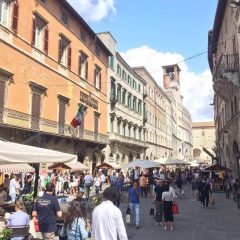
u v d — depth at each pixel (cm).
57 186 2450
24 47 2505
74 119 2945
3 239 708
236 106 2883
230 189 2748
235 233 1286
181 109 10856
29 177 2180
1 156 855
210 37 4341
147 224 1474
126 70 5172
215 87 3450
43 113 2738
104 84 4212
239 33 2491
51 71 2891
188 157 11894
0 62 2222
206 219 1620
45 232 827
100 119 4009
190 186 4128
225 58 2750
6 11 2331
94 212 555
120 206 2088
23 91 2473
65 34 3162
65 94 3123
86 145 3531
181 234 1266
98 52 4025
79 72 3469
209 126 13538
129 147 5131
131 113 5356
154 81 7050
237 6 2405
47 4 2845
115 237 536
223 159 4275
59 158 1052
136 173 3117
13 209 1259
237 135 2880
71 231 708
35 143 2547
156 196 1469
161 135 7606
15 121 2339
